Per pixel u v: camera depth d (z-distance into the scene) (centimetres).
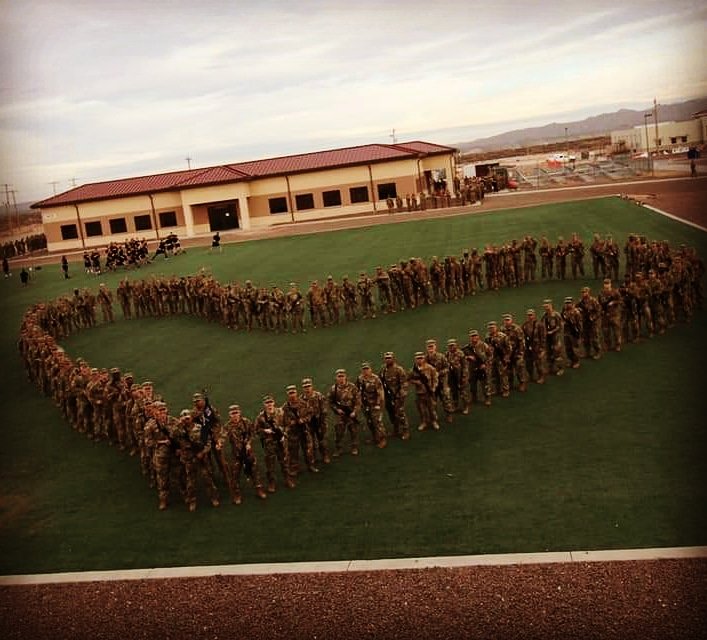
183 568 1173
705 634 884
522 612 970
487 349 1673
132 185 6938
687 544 1066
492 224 4584
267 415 1410
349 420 1504
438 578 1059
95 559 1245
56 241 6844
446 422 1625
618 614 943
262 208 6650
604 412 1564
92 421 1848
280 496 1395
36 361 2286
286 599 1057
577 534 1127
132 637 1020
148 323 3155
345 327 2583
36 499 1520
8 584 1188
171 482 1421
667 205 4412
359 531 1223
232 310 2805
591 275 2848
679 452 1348
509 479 1334
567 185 6769
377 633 967
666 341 1969
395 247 4181
